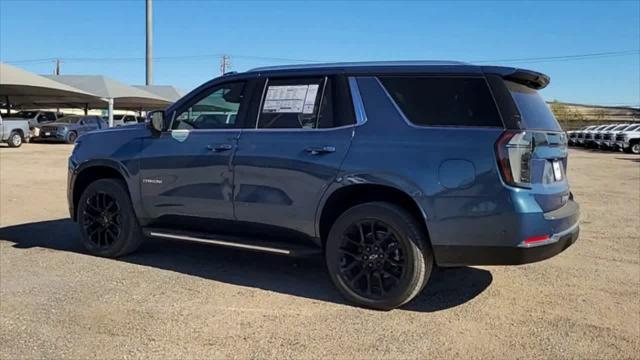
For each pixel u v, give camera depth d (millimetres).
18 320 4344
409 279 4492
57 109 52812
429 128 4496
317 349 3893
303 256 4980
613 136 35344
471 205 4254
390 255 4590
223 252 6488
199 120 5609
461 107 4461
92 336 4066
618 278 5605
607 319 4500
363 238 4684
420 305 4785
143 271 5688
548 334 4188
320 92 5000
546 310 4691
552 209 4469
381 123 4680
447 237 4340
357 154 4656
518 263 4238
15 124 28016
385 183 4500
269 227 5129
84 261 6039
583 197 11734
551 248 4328
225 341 4008
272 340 4031
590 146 39188
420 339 4070
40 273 5570
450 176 4312
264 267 5875
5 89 34625
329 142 4805
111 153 6035
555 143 4688
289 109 5109
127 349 3867
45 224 8102
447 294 5074
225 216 5332
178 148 5586
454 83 4539
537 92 4957
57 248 6625
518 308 4730
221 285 5258
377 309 4660
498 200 4188
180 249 6586
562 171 4855
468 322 4406
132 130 6023
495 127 4305
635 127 37688
